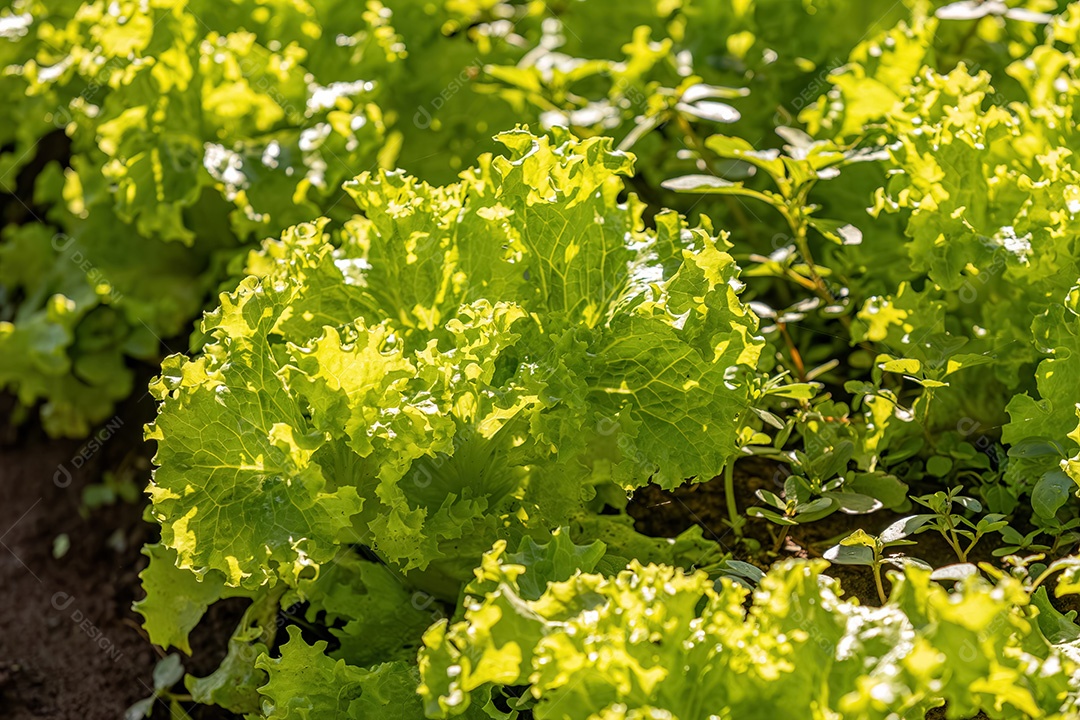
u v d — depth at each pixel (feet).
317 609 7.79
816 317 9.68
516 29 13.21
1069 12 8.61
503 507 7.30
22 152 13.08
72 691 9.58
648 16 11.93
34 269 12.59
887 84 9.49
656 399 6.93
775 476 8.59
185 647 7.84
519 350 7.18
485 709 6.18
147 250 11.16
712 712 5.61
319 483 6.42
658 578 5.67
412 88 11.32
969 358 7.34
